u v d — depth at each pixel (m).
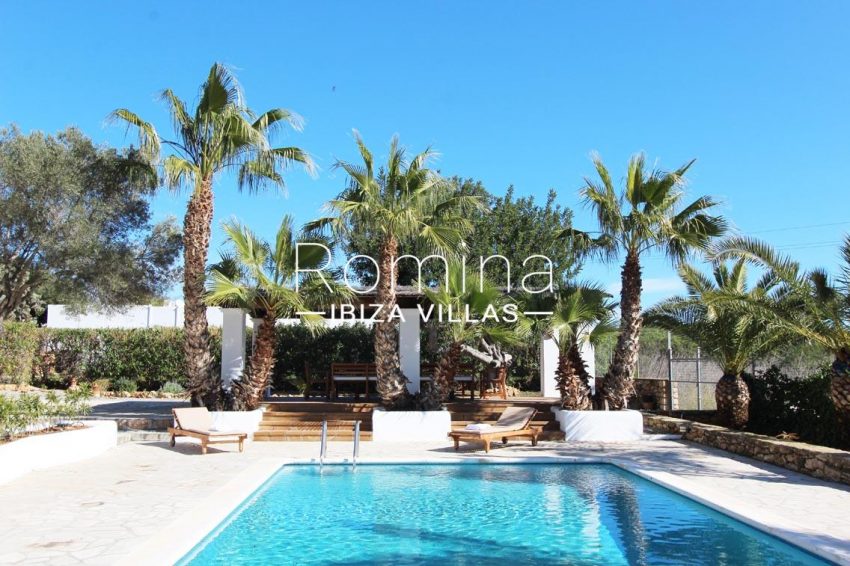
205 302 15.95
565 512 9.38
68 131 21.88
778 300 14.01
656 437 16.50
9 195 20.73
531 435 15.37
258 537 8.06
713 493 9.84
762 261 13.27
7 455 10.71
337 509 9.55
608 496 10.41
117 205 22.36
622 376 16.89
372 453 14.23
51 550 6.84
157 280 24.36
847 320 12.60
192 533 7.48
